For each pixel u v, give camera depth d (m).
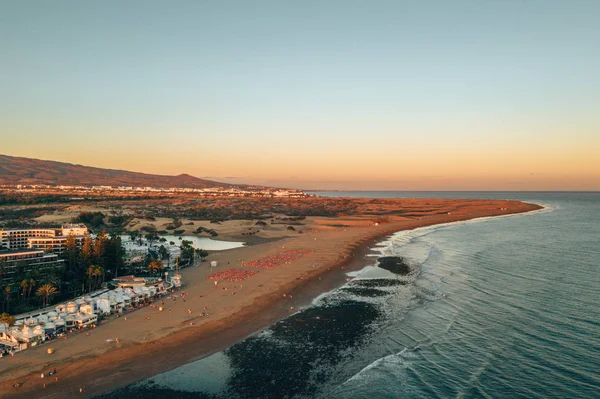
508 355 48.66
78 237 113.75
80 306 66.88
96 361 49.91
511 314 62.19
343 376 45.28
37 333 55.56
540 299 69.06
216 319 63.97
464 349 50.81
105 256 93.81
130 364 49.16
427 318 61.94
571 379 42.69
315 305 70.25
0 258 84.88
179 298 76.62
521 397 39.91
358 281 86.38
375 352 50.94
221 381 44.88
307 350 52.16
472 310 64.75
